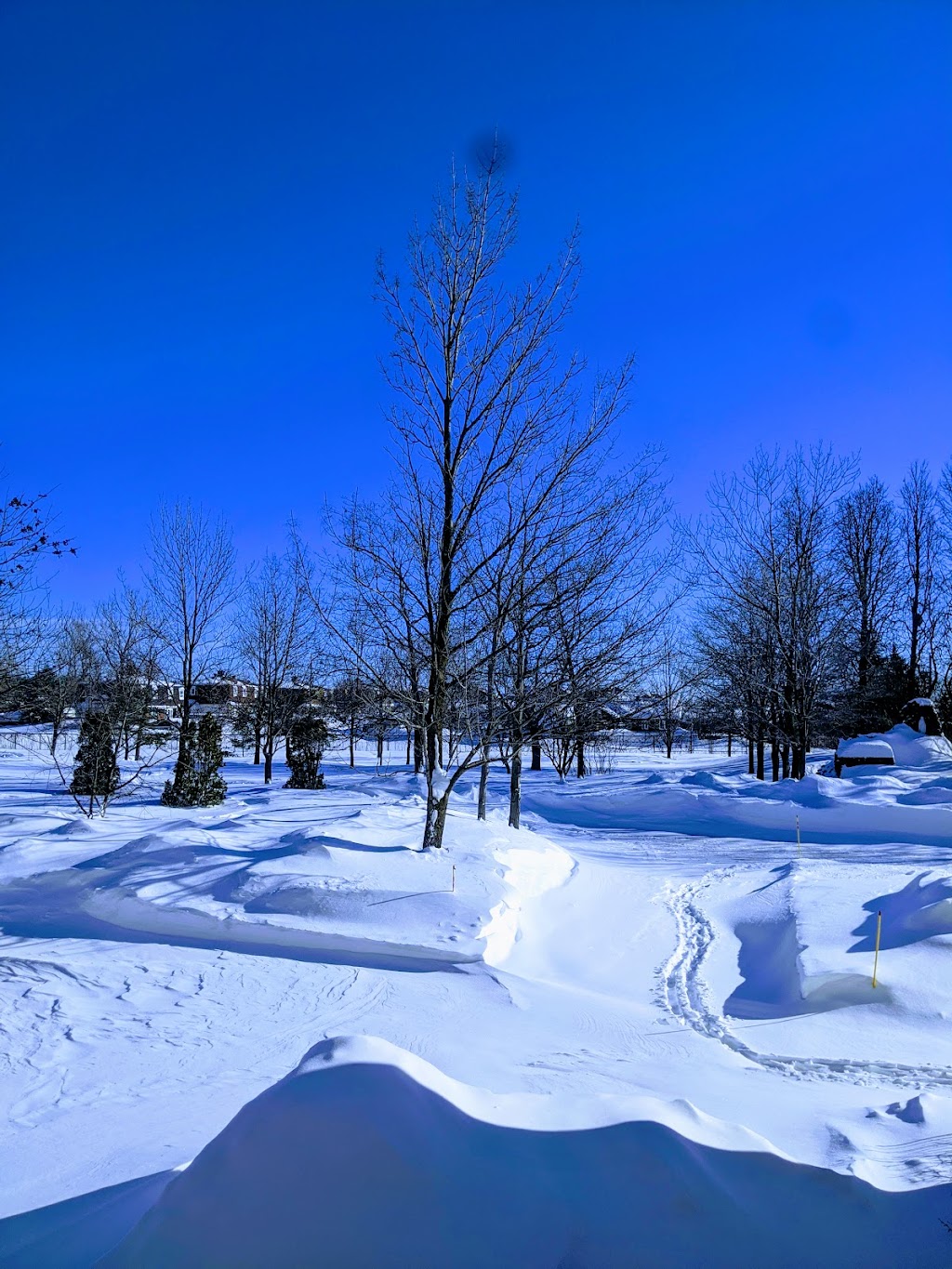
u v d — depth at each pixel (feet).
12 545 53.11
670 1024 26.89
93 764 74.69
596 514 44.32
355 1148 11.25
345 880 37.17
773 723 98.02
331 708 67.31
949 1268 10.47
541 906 40.06
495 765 135.95
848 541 129.59
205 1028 24.99
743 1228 11.14
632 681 47.50
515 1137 12.01
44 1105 19.29
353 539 43.09
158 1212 11.21
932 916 31.94
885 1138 14.99
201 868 40.50
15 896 40.47
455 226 43.04
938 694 115.34
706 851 62.03
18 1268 12.13
